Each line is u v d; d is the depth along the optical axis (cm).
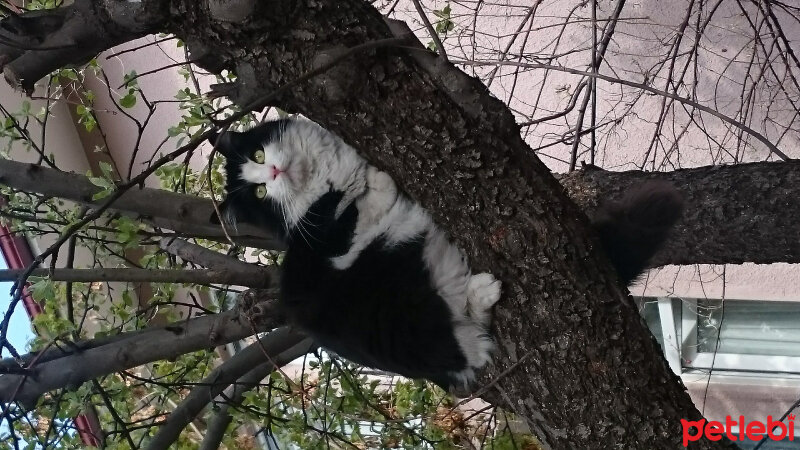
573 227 127
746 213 178
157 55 330
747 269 297
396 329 152
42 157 177
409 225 154
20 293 112
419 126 118
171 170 207
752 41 230
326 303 160
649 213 149
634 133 287
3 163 155
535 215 124
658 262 198
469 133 120
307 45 112
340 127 124
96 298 263
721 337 334
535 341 127
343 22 112
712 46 268
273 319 167
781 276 292
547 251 124
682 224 186
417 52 114
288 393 216
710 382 333
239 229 193
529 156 128
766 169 181
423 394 228
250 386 203
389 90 116
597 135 287
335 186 164
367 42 105
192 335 165
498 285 129
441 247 147
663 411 125
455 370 154
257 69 116
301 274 165
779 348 324
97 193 150
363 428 289
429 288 147
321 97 117
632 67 278
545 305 125
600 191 193
